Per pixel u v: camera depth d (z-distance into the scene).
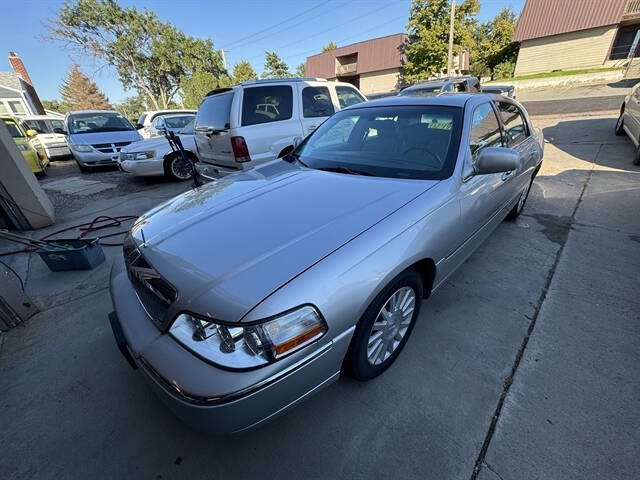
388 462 1.44
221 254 1.38
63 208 5.60
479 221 2.30
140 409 1.75
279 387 1.21
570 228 3.44
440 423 1.58
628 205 3.86
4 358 2.16
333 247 1.38
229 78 33.41
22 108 22.12
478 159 2.00
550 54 22.16
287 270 1.26
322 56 33.59
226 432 1.20
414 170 2.05
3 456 1.55
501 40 29.86
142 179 7.57
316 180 2.08
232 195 2.00
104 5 27.34
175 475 1.44
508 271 2.75
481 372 1.84
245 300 1.17
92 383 1.93
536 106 12.83
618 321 2.14
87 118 8.88
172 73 33.81
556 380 1.76
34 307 2.58
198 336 1.20
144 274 1.45
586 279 2.59
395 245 1.52
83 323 2.47
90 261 3.26
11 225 4.74
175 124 9.29
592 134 7.59
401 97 2.74
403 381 1.80
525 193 3.62
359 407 1.68
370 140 2.43
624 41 20.44
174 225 1.70
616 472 1.35
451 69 19.55
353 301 1.36
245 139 4.22
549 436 1.49
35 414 1.75
